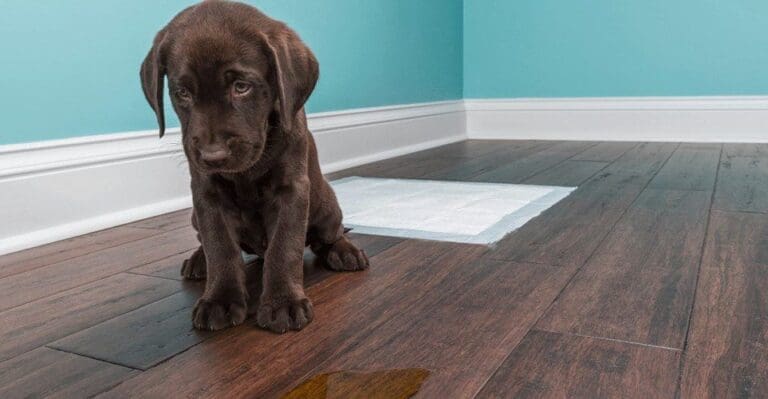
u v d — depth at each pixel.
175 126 1.49
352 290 0.93
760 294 0.86
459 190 1.60
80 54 1.29
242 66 0.76
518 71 2.75
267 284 0.85
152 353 0.76
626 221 1.25
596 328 0.78
